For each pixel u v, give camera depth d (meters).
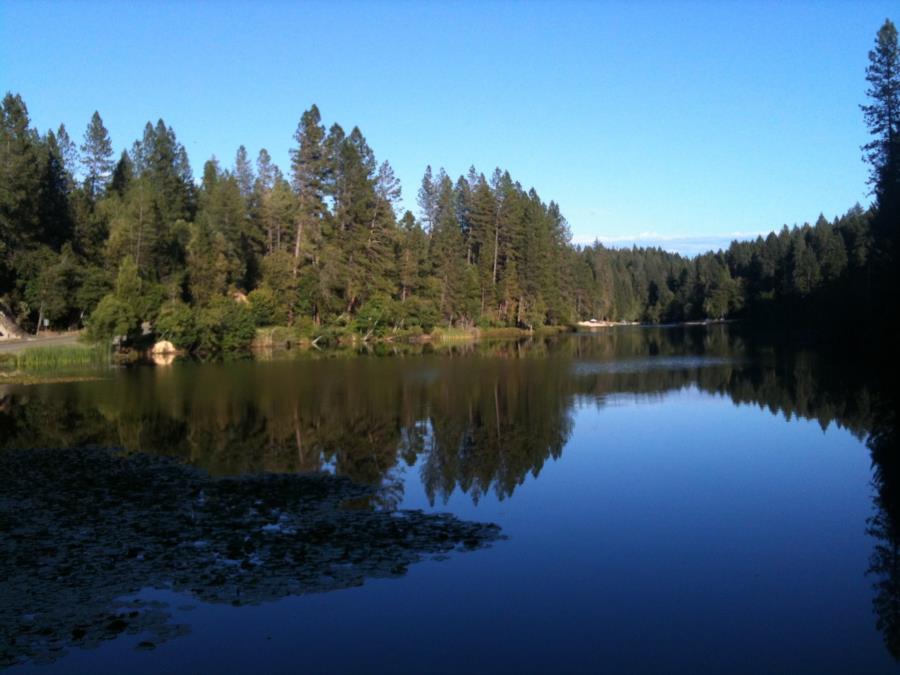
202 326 56.34
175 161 87.62
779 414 26.03
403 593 10.22
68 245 57.91
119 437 22.27
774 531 13.26
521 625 9.36
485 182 91.94
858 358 46.06
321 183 70.06
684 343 69.56
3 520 13.51
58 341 50.56
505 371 42.25
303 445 20.94
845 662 8.48
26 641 8.65
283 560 11.38
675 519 13.96
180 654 8.42
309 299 68.75
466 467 18.19
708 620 9.58
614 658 8.56
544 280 92.88
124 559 11.35
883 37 42.72
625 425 24.20
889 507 14.75
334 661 8.38
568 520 13.81
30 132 74.31
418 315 77.69
